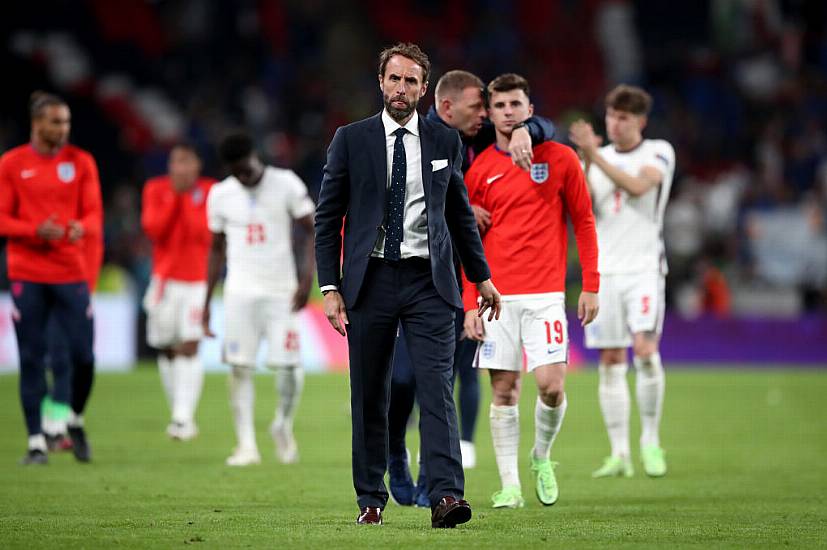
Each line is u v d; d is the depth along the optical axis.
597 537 18.77
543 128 23.06
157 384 59.62
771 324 76.38
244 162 32.19
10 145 92.88
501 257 23.28
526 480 29.06
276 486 26.81
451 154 19.31
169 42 105.19
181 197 39.66
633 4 112.56
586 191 23.38
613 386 30.16
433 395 18.98
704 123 101.31
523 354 23.67
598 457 33.88
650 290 30.05
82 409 31.69
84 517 21.28
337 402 52.28
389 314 19.09
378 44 106.50
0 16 100.62
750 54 107.88
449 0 108.25
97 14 103.69
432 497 19.03
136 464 31.44
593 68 107.19
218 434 40.28
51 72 99.31
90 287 31.86
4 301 67.56
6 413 45.78
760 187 89.62
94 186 32.12
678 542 18.39
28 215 31.27
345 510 22.52
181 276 39.72
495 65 104.69
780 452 35.34
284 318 32.50
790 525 20.67
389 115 19.17
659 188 30.50
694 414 47.53
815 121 99.62
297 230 43.50
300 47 105.25
